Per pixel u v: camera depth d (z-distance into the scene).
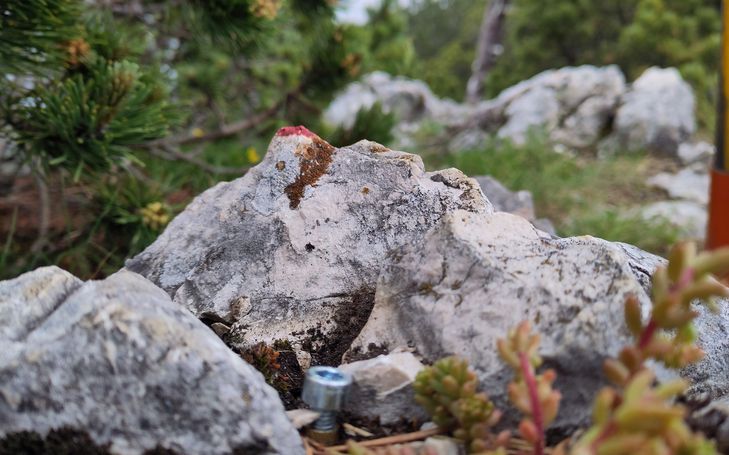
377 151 0.24
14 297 0.18
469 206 0.22
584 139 0.84
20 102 0.33
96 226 0.36
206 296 0.22
